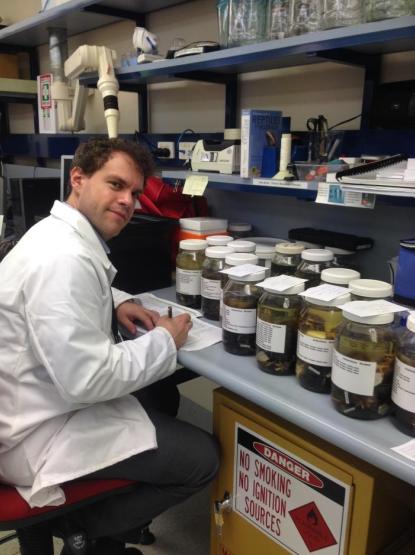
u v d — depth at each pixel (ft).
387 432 2.83
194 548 5.48
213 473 4.06
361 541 3.29
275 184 4.61
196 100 7.25
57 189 8.07
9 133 12.00
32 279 3.17
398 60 4.99
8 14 11.03
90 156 3.66
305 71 5.81
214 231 5.82
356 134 5.15
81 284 3.22
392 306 3.06
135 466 3.71
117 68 6.15
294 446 3.57
